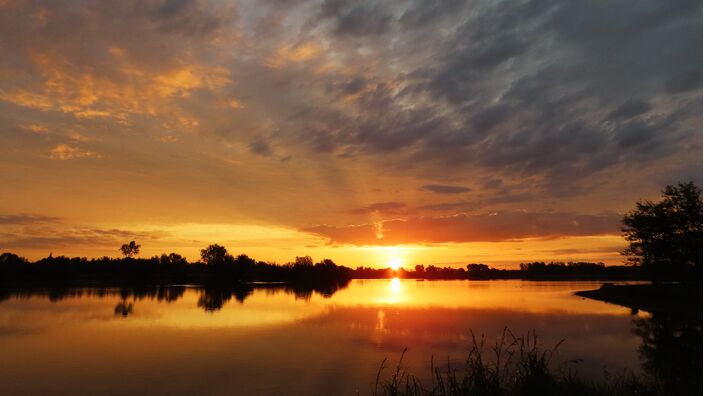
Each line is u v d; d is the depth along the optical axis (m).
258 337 22.53
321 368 15.74
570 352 17.75
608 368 14.67
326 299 51.44
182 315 33.06
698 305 38.09
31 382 14.23
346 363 16.45
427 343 20.28
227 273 140.38
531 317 30.86
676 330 24.69
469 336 22.25
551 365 14.87
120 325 27.31
